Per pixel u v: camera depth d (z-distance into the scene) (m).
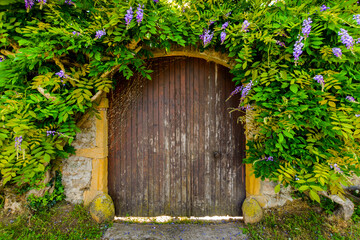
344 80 1.64
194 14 1.99
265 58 1.87
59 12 1.74
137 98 2.51
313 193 1.59
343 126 1.58
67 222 2.14
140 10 1.66
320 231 2.04
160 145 2.53
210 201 2.55
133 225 2.31
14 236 1.87
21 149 1.66
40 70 1.84
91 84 1.97
